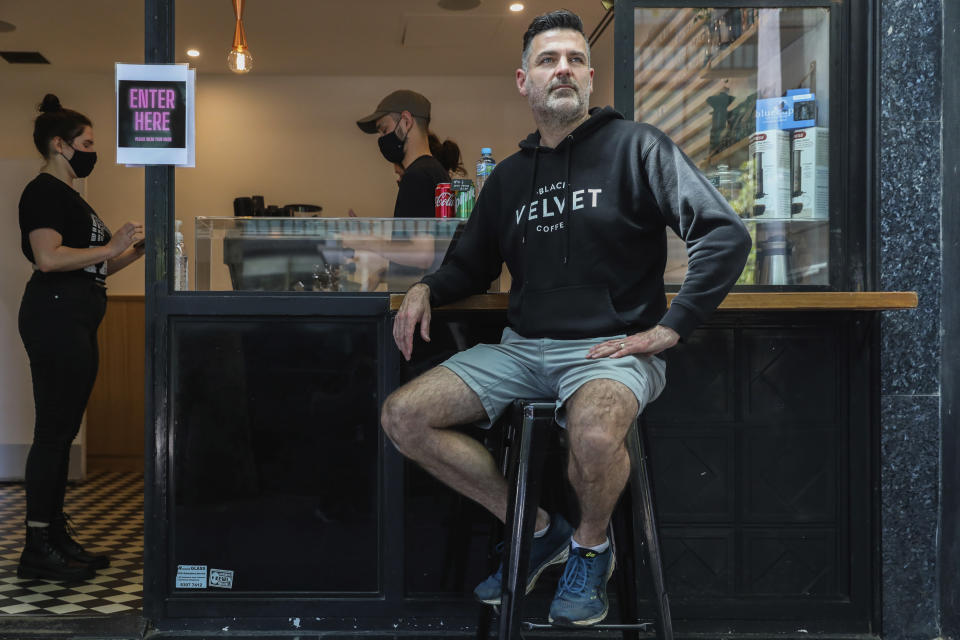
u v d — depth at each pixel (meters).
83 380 3.00
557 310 1.91
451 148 3.79
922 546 2.42
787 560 2.46
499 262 2.25
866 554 2.44
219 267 2.47
